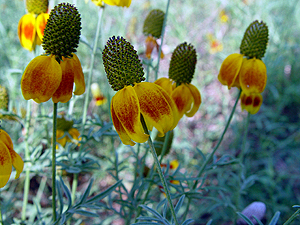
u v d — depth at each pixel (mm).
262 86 150
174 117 100
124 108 93
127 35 428
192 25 533
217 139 365
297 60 447
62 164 173
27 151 193
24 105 263
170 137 198
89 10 419
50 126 277
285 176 296
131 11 484
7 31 401
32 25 158
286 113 403
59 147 193
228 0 501
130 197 182
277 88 409
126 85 96
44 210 237
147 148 191
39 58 104
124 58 95
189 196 180
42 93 101
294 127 364
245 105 175
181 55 139
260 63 151
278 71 417
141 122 96
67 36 106
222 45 461
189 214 266
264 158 332
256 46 152
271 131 371
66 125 188
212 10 575
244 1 497
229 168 316
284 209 263
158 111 93
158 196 274
